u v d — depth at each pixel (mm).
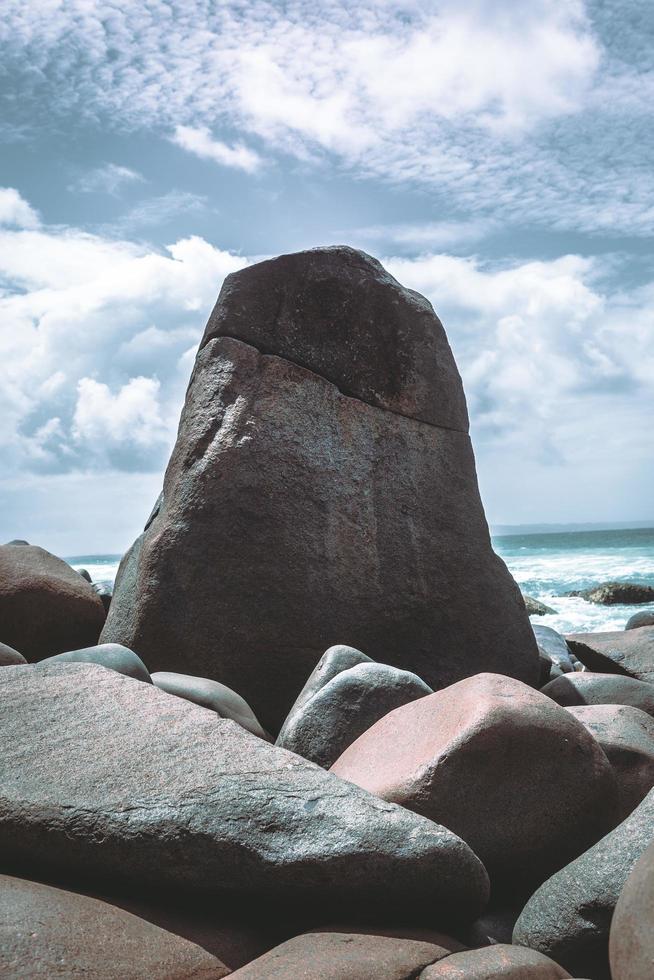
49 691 2812
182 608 4223
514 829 2502
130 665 3406
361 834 2127
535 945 2137
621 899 1870
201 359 4711
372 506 4574
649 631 5562
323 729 3240
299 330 4699
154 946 1929
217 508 4289
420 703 3031
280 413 4496
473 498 4918
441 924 2209
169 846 2129
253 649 4211
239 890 2113
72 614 5531
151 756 2406
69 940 1854
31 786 2303
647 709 4258
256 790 2234
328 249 4871
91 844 2160
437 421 4906
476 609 4703
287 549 4320
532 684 4844
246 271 4723
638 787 2984
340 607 4359
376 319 4848
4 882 2076
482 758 2531
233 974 1867
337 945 1961
